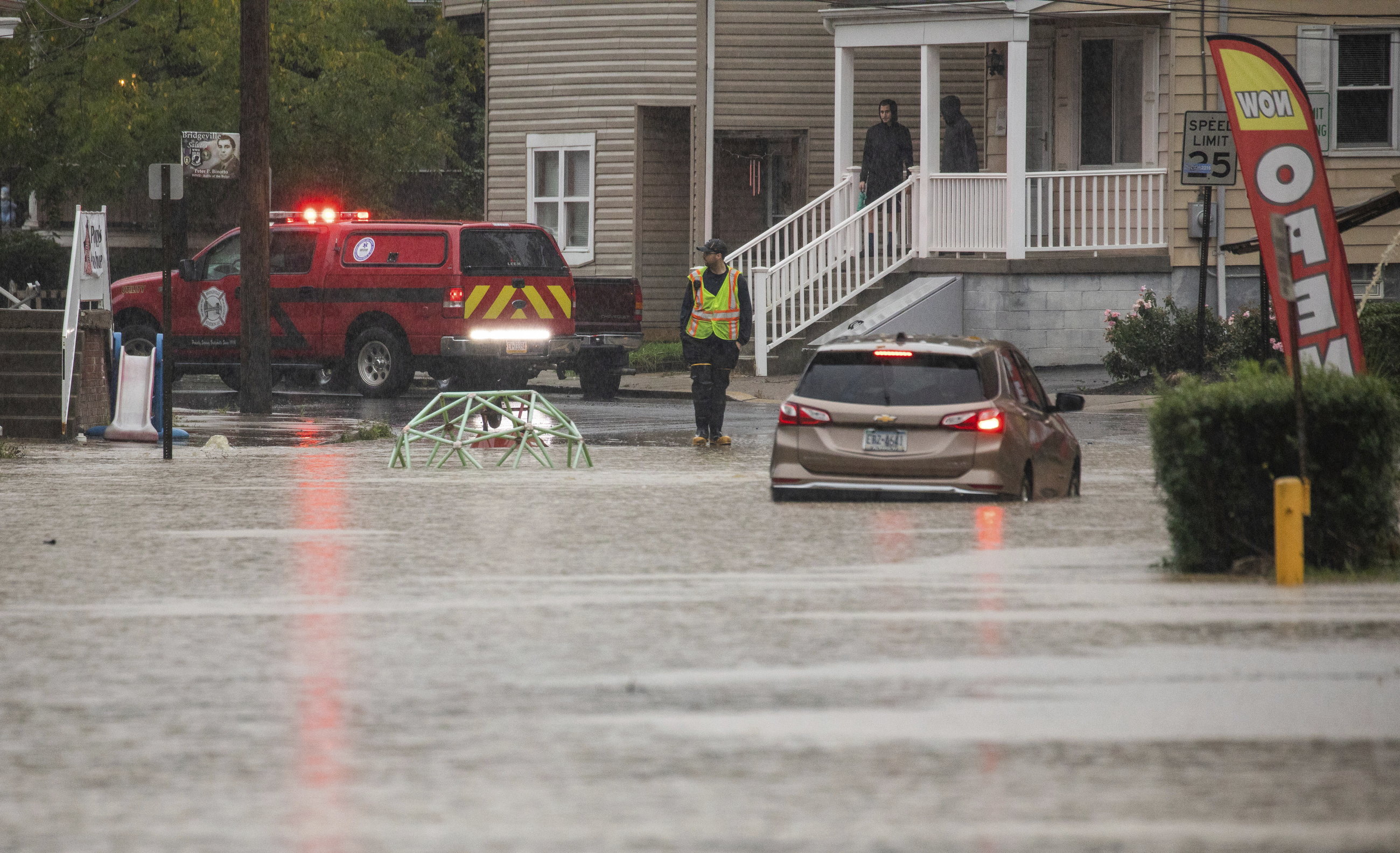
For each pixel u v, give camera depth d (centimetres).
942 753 2156
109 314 7169
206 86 12344
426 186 14575
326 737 2253
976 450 4569
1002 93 10181
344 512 4575
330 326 8769
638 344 8994
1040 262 9225
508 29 11638
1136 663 2653
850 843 1811
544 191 11625
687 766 2108
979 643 2816
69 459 6050
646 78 11212
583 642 2848
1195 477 3497
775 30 11125
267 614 3116
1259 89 4309
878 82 11019
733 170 11381
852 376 4688
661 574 3550
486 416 6562
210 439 6619
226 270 9019
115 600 3262
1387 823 1875
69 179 12500
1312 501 3472
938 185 9481
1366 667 2619
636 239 11306
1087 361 9269
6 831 1875
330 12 12756
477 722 2323
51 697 2480
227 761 2144
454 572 3572
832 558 3747
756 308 9369
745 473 5569
